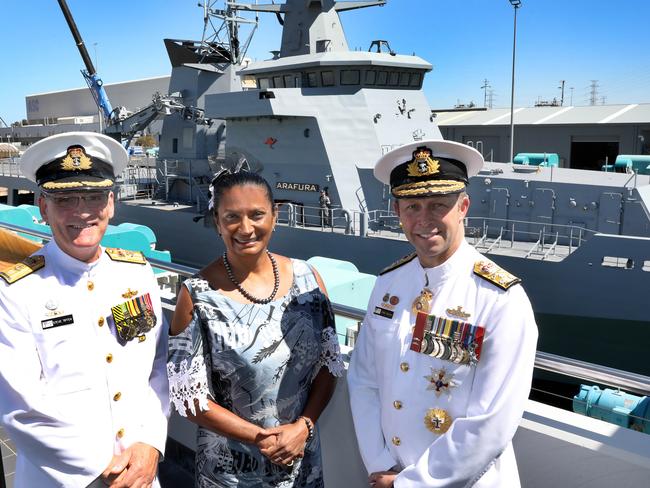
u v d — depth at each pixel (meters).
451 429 1.87
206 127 17.19
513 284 1.92
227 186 2.12
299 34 15.13
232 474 2.23
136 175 19.47
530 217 10.38
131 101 72.31
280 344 2.18
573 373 2.20
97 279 2.33
